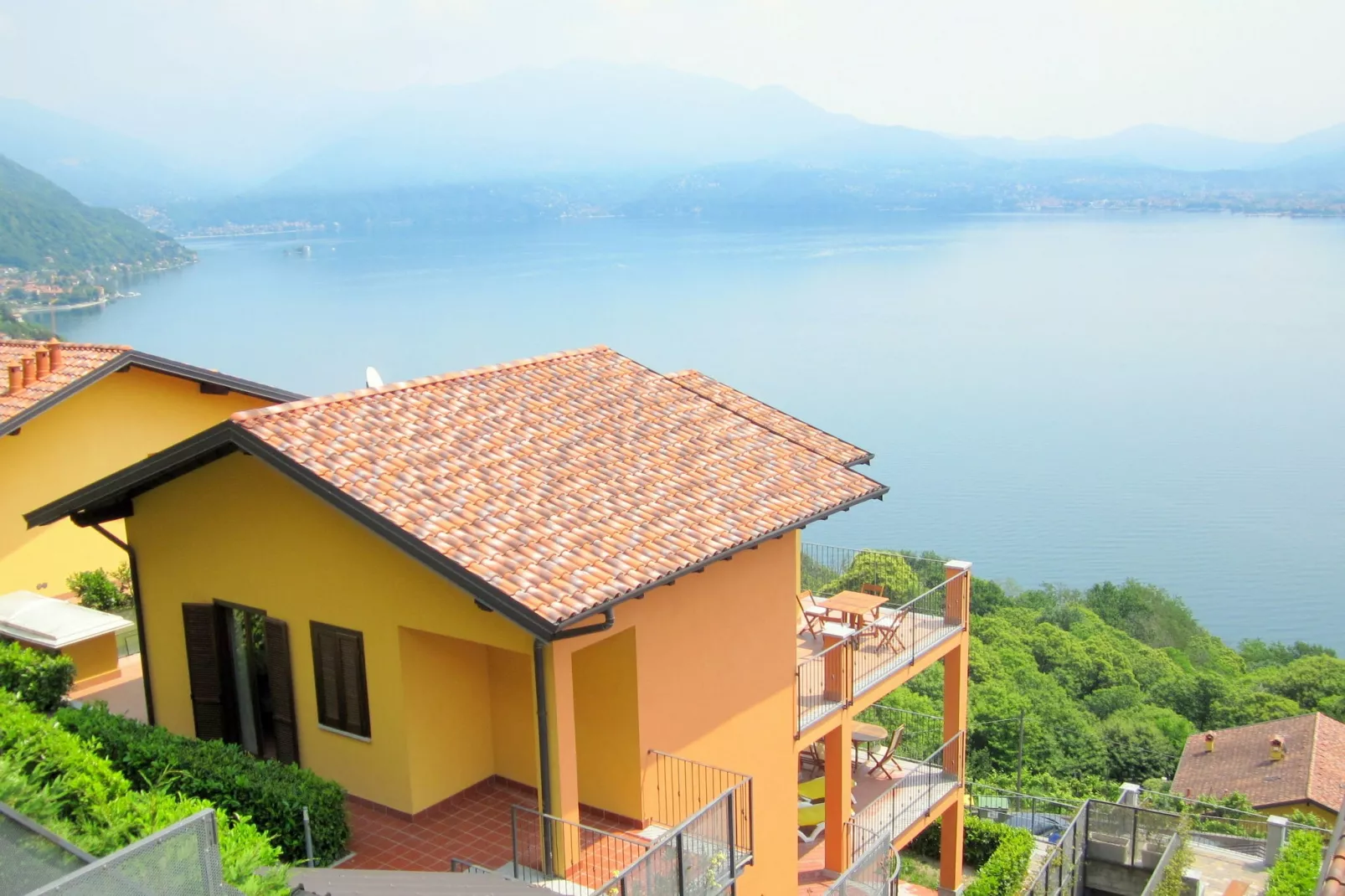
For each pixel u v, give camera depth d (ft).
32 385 66.69
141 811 26.86
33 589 66.33
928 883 69.62
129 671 58.59
